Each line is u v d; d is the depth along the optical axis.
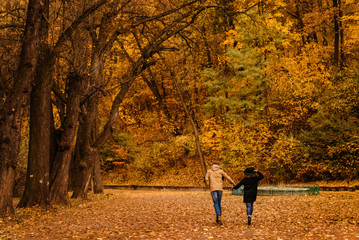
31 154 14.78
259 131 28.92
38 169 14.74
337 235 8.30
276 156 27.09
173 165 35.75
